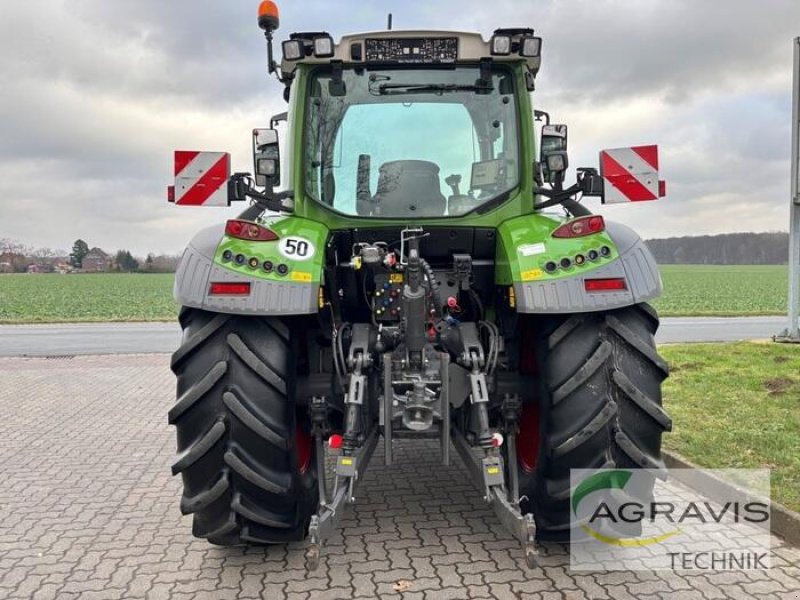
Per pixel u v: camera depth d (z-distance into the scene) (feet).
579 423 9.52
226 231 10.11
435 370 10.17
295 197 11.84
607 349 9.59
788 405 18.75
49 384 28.12
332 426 11.87
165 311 84.89
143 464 16.44
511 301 10.37
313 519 8.60
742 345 30.76
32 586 10.10
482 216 11.73
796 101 29.50
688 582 9.79
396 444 17.16
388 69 11.99
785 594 9.43
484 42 11.71
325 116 12.02
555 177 12.01
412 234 10.94
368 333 10.87
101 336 50.44
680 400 19.56
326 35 11.49
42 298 110.63
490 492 9.25
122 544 11.59
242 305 9.48
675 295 108.88
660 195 10.74
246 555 10.94
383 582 9.91
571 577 9.97
